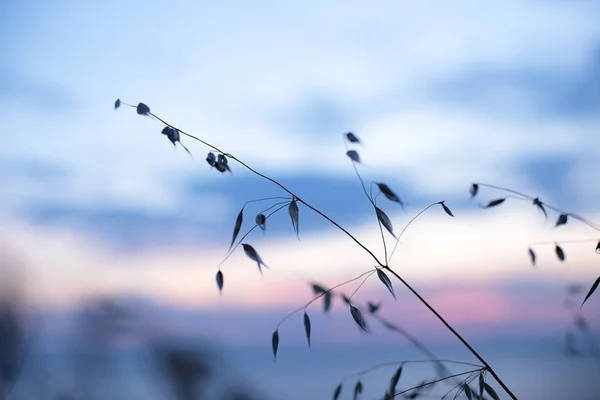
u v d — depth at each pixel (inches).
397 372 21.9
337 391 22.1
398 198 21.6
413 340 23.7
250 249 20.7
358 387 22.1
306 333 21.1
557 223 23.0
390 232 20.9
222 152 20.8
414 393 20.8
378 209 21.1
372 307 24.6
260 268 20.6
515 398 19.7
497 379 20.0
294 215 20.4
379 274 20.4
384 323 24.4
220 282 20.8
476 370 20.0
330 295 24.5
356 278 20.8
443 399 20.1
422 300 20.4
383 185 21.7
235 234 20.7
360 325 20.8
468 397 19.7
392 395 21.2
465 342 20.2
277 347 21.2
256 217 20.6
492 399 19.5
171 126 20.7
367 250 20.6
